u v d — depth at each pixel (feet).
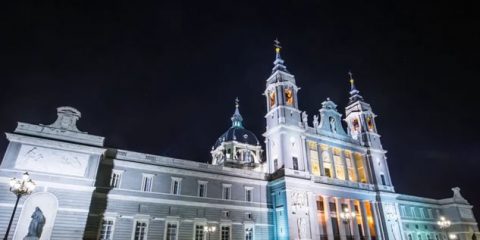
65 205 130.11
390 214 219.61
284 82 223.10
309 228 177.27
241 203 179.52
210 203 169.78
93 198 143.02
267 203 188.14
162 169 164.86
